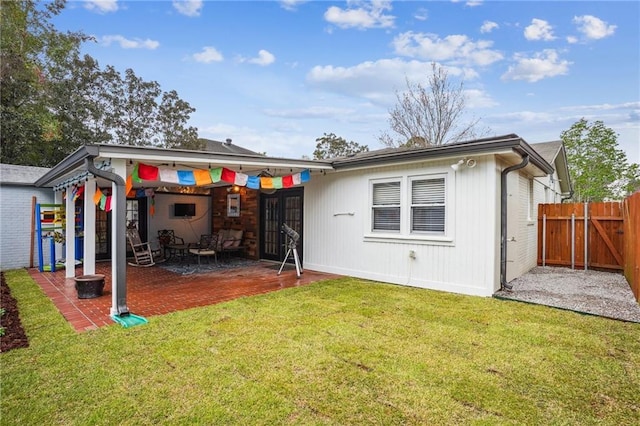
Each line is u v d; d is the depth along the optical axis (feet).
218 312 16.21
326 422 7.88
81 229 30.01
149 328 13.97
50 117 52.80
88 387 9.35
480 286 19.75
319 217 28.43
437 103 63.10
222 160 19.94
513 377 9.94
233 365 10.65
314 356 11.31
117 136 73.05
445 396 8.94
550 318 15.26
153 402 8.65
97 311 16.44
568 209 30.81
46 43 57.31
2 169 30.50
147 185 32.27
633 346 12.14
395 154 22.36
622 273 27.45
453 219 20.79
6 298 19.08
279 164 22.91
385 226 24.25
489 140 18.30
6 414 8.16
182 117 82.07
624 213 25.72
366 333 13.41
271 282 23.61
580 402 8.68
